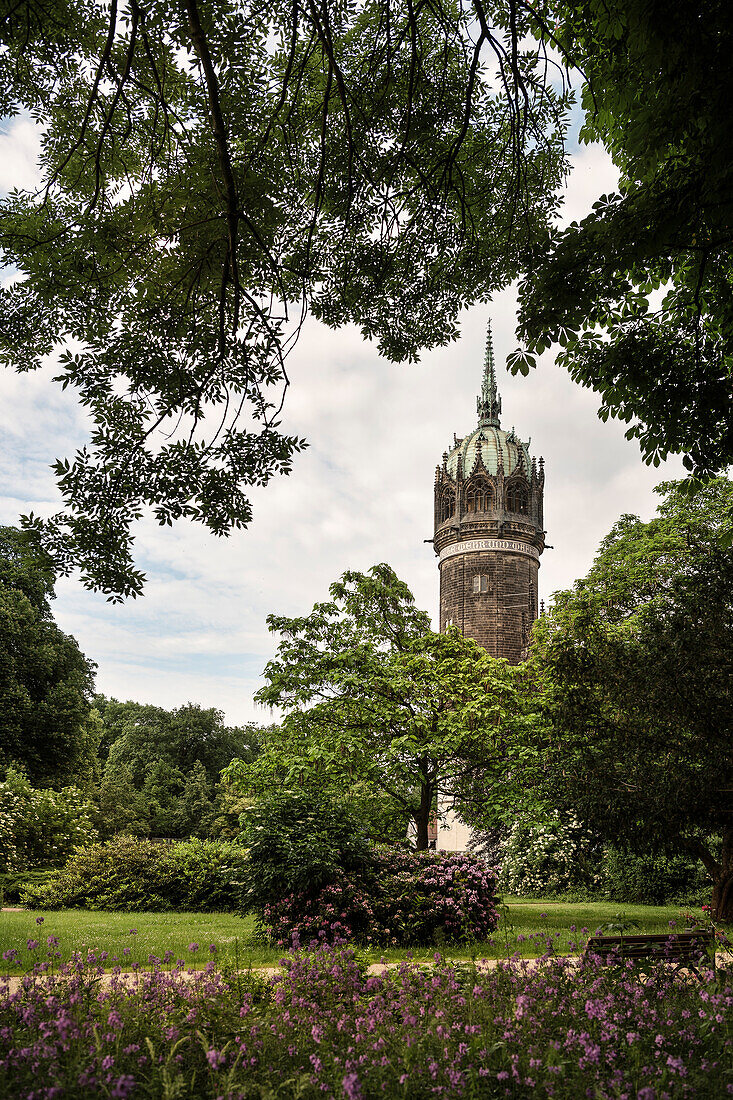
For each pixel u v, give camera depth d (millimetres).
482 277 10281
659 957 7016
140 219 8812
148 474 8977
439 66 8844
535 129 8758
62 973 6078
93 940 11234
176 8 7648
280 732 22297
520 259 9000
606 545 26328
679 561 22031
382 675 21734
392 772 20953
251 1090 4074
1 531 38438
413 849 21422
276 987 6141
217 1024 5012
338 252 9984
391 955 11531
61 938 11445
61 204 8820
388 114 8945
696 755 12891
